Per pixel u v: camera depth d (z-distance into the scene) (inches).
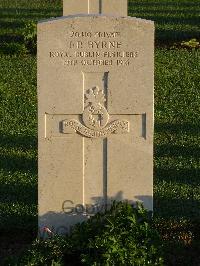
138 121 109.3
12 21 280.5
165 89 196.1
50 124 109.1
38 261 101.8
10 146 155.8
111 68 107.5
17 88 196.4
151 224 109.5
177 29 263.4
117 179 110.9
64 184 110.9
